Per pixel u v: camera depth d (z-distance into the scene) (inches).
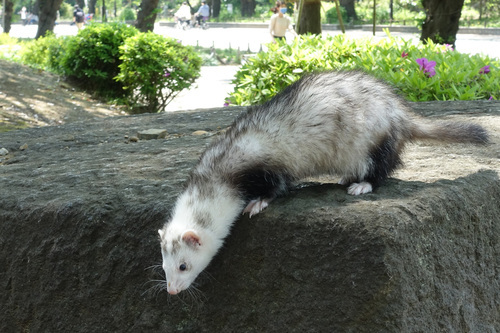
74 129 75.2
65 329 45.4
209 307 41.9
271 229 40.3
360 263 37.9
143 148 59.7
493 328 44.2
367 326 38.0
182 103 159.5
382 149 43.8
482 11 419.8
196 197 41.4
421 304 39.0
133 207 43.7
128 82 142.5
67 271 44.9
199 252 39.9
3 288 47.2
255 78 91.6
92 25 150.6
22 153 64.8
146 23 228.2
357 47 94.4
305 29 145.6
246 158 42.2
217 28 485.7
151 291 43.0
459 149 53.9
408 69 83.4
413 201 40.8
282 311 40.1
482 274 43.9
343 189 43.6
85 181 49.4
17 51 206.5
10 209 46.9
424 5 165.6
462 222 42.5
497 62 91.7
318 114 42.9
